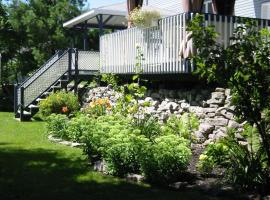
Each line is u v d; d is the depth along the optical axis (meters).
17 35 34.75
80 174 8.05
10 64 35.06
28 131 13.73
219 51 6.71
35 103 17.48
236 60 6.63
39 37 34.06
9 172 8.27
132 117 10.58
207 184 6.97
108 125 9.05
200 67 6.79
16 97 17.70
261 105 6.60
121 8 21.19
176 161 7.23
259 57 6.59
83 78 18.59
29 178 7.81
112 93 14.74
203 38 6.72
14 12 34.53
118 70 14.88
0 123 15.86
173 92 12.16
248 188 6.65
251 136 7.54
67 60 18.41
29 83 17.47
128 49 14.17
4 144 11.36
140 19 13.57
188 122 9.99
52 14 34.34
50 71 18.05
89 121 10.97
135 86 11.28
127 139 7.75
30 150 10.45
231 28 10.86
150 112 12.77
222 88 10.21
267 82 6.54
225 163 7.23
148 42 12.81
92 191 6.96
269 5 14.86
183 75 11.36
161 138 7.77
